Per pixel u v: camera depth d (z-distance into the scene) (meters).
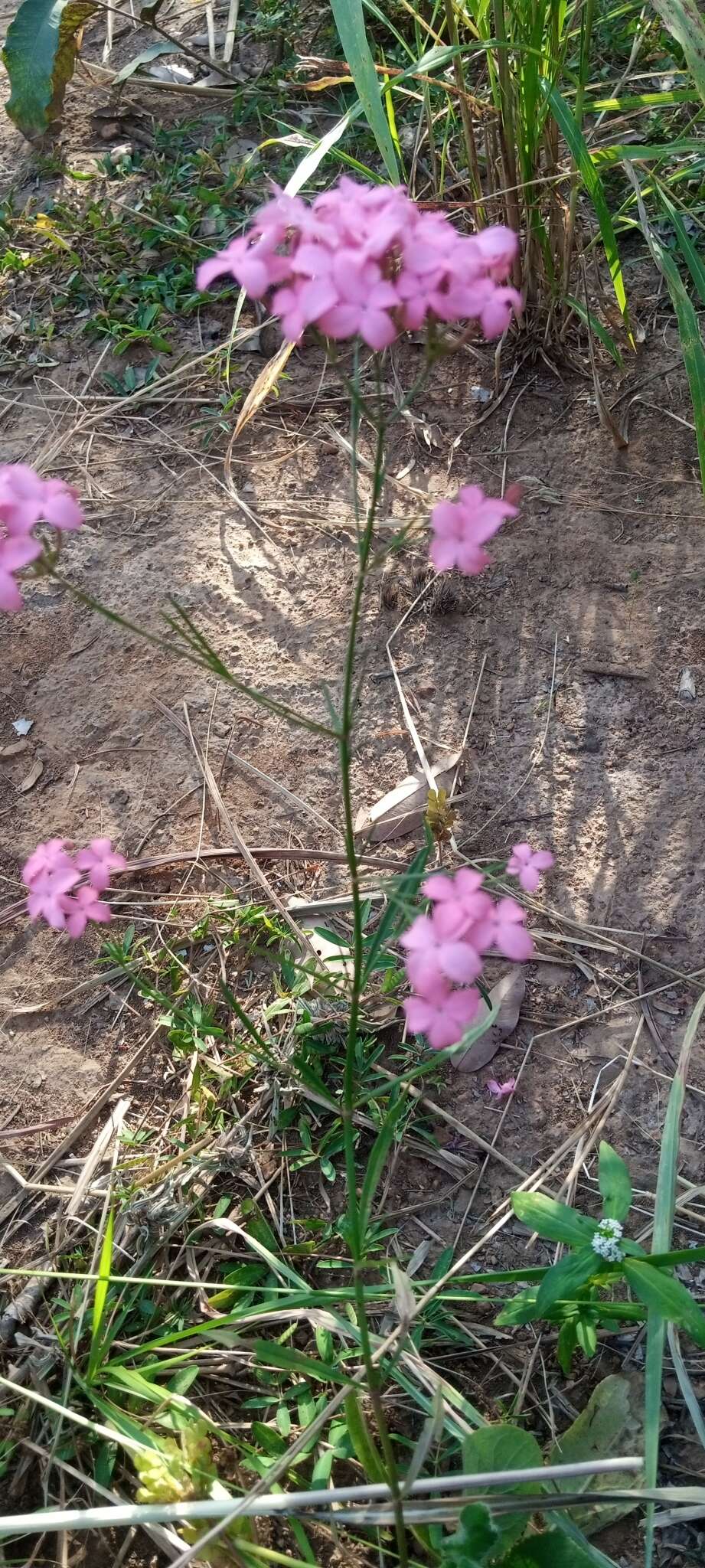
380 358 0.19
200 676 0.38
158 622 0.40
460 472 0.42
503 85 0.37
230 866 0.35
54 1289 0.28
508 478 0.42
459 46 0.36
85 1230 0.28
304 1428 0.25
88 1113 0.30
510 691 0.37
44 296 0.49
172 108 0.56
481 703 0.37
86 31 0.60
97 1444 0.25
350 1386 0.22
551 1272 0.22
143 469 0.44
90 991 0.33
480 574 0.40
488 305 0.18
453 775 0.36
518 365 0.45
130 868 0.34
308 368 0.46
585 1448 0.25
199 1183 0.29
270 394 0.45
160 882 0.34
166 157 0.54
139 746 0.37
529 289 0.43
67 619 0.40
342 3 0.33
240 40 0.58
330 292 0.17
